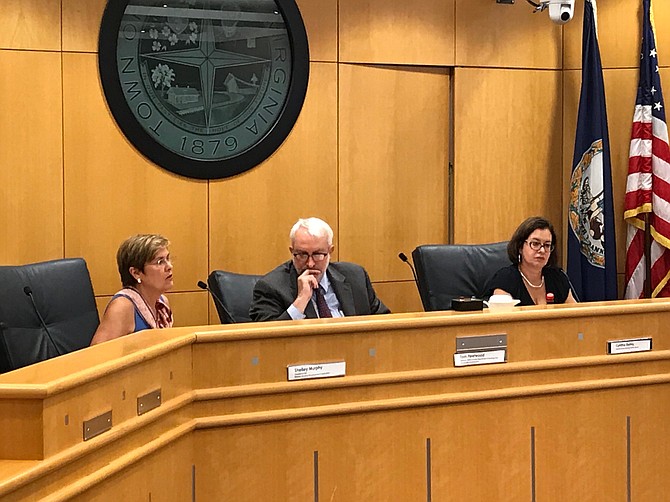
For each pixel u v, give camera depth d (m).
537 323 2.89
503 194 5.75
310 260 3.73
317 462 2.62
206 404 2.50
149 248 3.57
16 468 1.78
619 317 2.99
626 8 5.72
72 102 4.82
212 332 2.51
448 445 2.78
